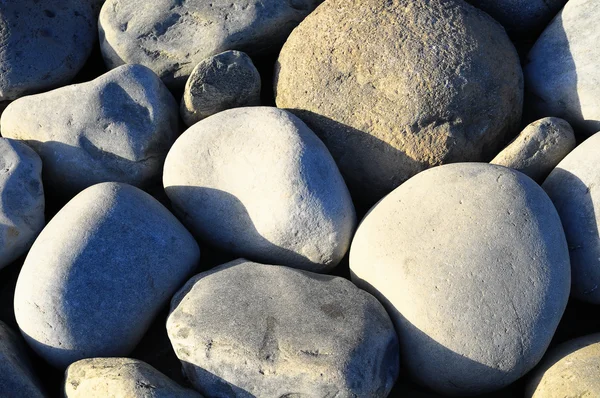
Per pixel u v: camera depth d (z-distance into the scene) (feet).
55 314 3.76
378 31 4.09
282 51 4.30
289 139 3.93
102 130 4.15
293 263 3.95
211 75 4.18
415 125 4.00
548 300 3.68
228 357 3.63
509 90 4.10
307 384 3.59
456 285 3.68
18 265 4.16
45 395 3.74
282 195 3.87
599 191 3.84
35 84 4.39
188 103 4.22
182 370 3.77
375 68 4.06
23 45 4.37
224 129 4.03
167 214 3.98
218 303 3.73
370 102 4.05
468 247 3.72
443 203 3.81
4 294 4.10
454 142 4.00
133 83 4.17
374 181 4.09
